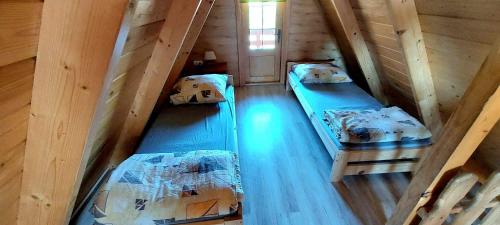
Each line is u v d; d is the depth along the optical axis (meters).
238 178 1.44
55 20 0.61
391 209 1.90
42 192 0.96
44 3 0.58
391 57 2.50
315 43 4.23
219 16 3.89
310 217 1.84
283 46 4.22
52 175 0.91
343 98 2.92
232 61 4.29
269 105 3.78
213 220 1.28
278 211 1.90
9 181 0.84
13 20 0.52
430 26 1.64
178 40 1.65
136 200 1.23
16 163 0.82
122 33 0.67
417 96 2.09
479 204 1.09
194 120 2.40
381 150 1.99
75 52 0.66
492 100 0.82
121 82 1.40
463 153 0.99
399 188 2.10
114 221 1.20
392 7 1.66
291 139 2.87
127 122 1.97
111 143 1.95
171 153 1.67
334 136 2.18
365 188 2.11
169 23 1.60
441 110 2.19
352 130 2.00
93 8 0.60
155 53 1.69
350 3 2.56
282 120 3.31
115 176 1.37
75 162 0.88
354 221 1.81
